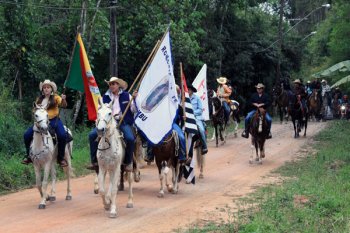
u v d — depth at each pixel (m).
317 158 19.00
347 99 39.78
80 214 10.91
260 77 44.56
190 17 30.78
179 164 13.27
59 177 15.49
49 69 24.53
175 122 13.26
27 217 10.63
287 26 49.75
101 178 10.68
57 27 26.09
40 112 11.02
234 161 19.44
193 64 31.64
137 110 11.93
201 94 17.25
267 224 9.52
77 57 12.45
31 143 11.51
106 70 30.08
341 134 27.20
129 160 11.30
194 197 12.88
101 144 10.39
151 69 12.14
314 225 9.53
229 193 13.41
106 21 25.53
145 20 28.31
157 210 11.34
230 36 41.47
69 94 27.34
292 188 13.06
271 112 41.75
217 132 23.86
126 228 9.80
